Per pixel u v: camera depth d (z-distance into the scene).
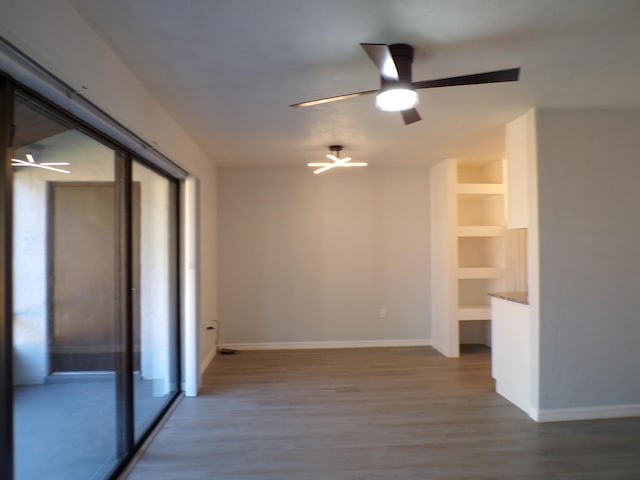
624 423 3.01
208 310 4.72
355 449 2.65
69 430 2.04
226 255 5.32
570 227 3.08
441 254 5.12
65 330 1.97
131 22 1.83
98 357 2.28
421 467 2.43
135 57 2.17
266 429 2.95
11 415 1.52
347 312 5.41
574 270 3.08
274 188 5.37
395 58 2.09
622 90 2.73
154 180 3.23
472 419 3.11
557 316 3.07
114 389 2.45
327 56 2.20
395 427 2.97
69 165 1.98
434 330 5.36
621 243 3.11
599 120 3.11
